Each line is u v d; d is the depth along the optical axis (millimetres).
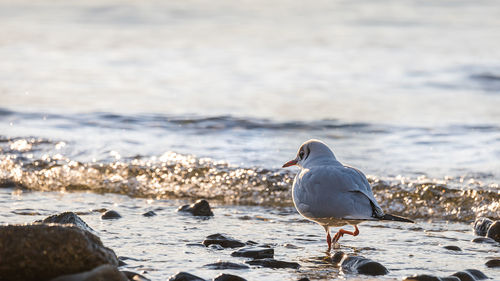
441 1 46562
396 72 26609
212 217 10547
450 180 12375
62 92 22625
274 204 11664
